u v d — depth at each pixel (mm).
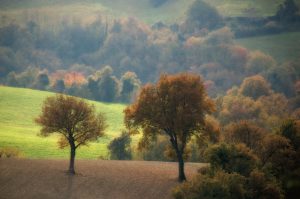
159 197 122062
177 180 132625
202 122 132000
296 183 135125
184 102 134125
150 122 135375
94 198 121500
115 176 134875
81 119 137250
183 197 115500
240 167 127188
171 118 133625
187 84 134875
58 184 128250
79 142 140500
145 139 138625
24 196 122312
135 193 124062
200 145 137625
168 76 138875
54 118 136000
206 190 113812
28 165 141500
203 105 134875
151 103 134375
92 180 131250
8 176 132375
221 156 129500
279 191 122375
